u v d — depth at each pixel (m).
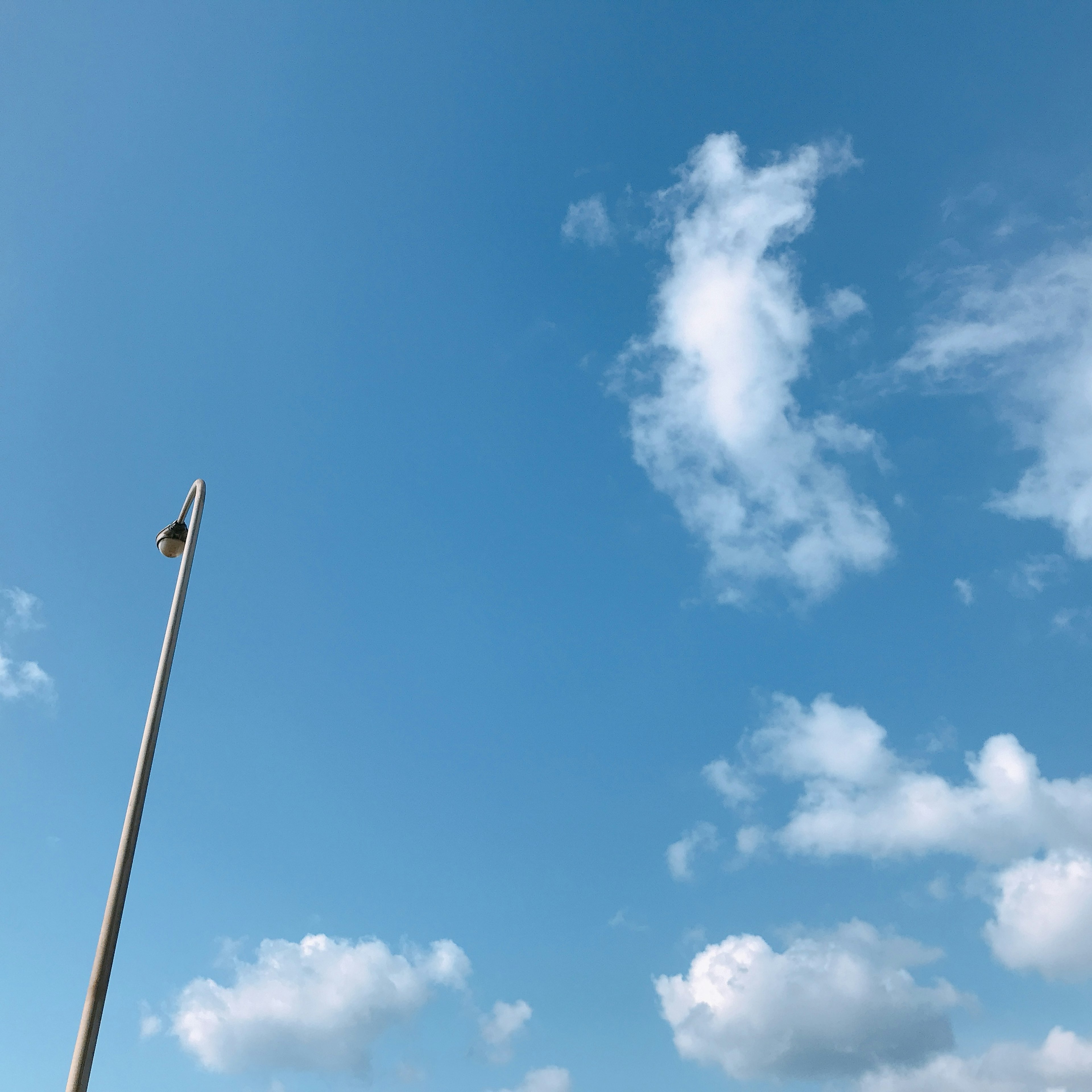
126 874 13.09
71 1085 11.26
